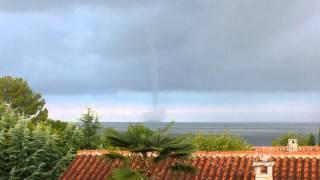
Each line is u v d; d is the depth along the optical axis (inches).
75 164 1504.7
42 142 1948.8
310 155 1416.1
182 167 1243.8
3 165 1899.6
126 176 1140.5
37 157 1921.8
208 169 1417.3
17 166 1894.7
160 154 1217.4
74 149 2299.5
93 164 1493.6
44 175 1924.2
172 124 1284.4
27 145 1911.9
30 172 1908.2
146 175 1227.9
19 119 2166.6
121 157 1241.4
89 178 1432.1
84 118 2522.1
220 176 1384.1
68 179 1439.5
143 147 1197.1
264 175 1294.3
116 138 1201.4
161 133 1232.8
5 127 2113.7
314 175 1343.5
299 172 1359.5
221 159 1455.5
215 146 2532.0
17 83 4621.1
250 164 1421.0
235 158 1453.0
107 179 1223.5
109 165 1480.1
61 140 2245.3
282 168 1379.2
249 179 1355.8
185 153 1203.9
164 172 1376.7
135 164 1278.3
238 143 2600.9
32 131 1959.9
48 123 2898.6
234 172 1396.4
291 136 4315.9
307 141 4183.1
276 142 4335.6
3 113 2364.7
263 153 1433.3
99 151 1542.8
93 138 2501.2
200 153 1475.1
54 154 1977.1
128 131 1219.2
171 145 1197.1
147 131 1227.9
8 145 1905.8
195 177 1384.1
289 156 1423.5
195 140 2554.1
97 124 2536.9
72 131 2399.1
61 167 1953.7
